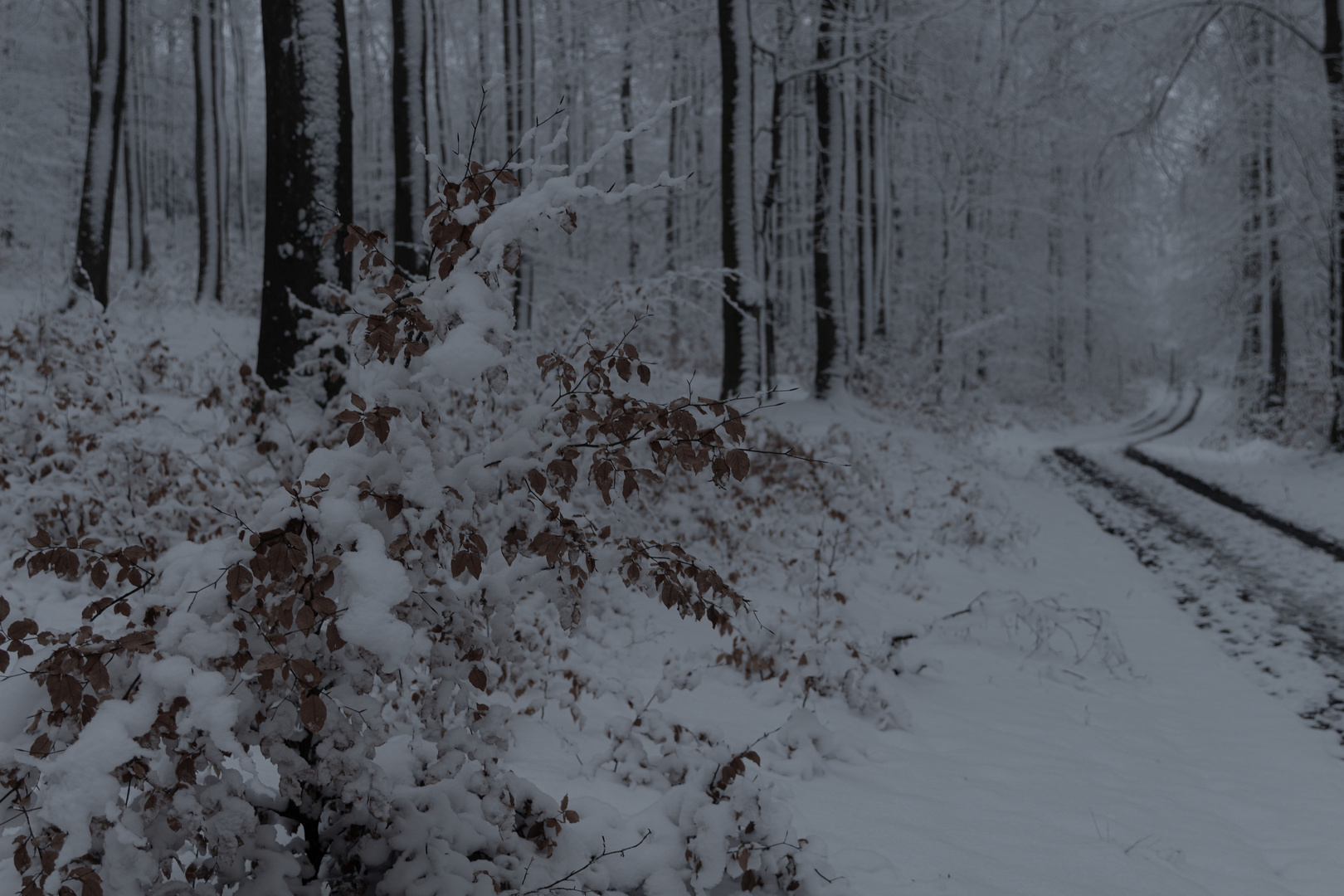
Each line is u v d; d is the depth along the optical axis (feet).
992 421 84.89
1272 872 12.57
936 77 67.41
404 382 7.86
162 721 6.00
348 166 21.52
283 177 20.59
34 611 13.99
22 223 76.69
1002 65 69.00
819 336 54.60
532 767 11.92
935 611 25.93
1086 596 30.55
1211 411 120.57
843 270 55.47
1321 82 57.98
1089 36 60.59
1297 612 26.96
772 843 9.00
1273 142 61.87
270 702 6.86
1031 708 18.90
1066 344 122.01
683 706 15.42
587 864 8.27
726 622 8.69
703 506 24.63
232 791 6.47
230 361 27.86
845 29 54.90
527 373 12.44
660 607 20.43
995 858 11.28
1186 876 11.76
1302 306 81.46
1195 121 63.46
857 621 19.66
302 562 6.38
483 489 7.91
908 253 94.68
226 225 76.13
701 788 9.43
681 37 62.64
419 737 9.09
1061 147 81.97
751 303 43.50
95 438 18.02
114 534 16.29
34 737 6.53
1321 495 44.27
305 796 7.48
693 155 88.84
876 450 43.91
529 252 55.67
